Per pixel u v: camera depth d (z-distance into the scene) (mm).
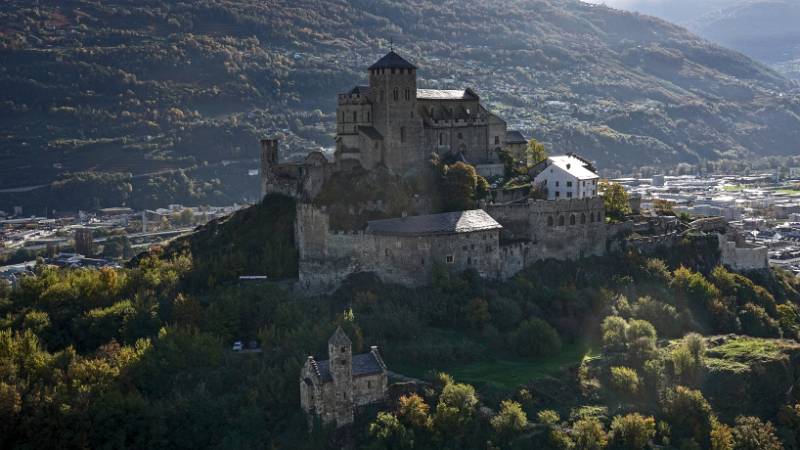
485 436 191250
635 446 198125
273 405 196000
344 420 188625
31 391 192625
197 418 193125
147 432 190625
